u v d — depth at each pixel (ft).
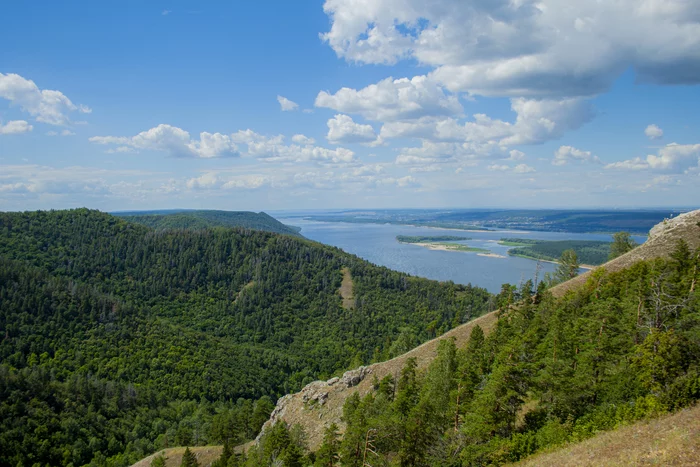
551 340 161.68
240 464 245.86
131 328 593.42
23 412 372.58
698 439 77.77
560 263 379.76
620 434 98.17
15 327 523.70
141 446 374.22
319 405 247.29
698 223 256.11
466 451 124.36
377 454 146.41
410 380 199.00
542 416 133.59
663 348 111.86
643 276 179.42
